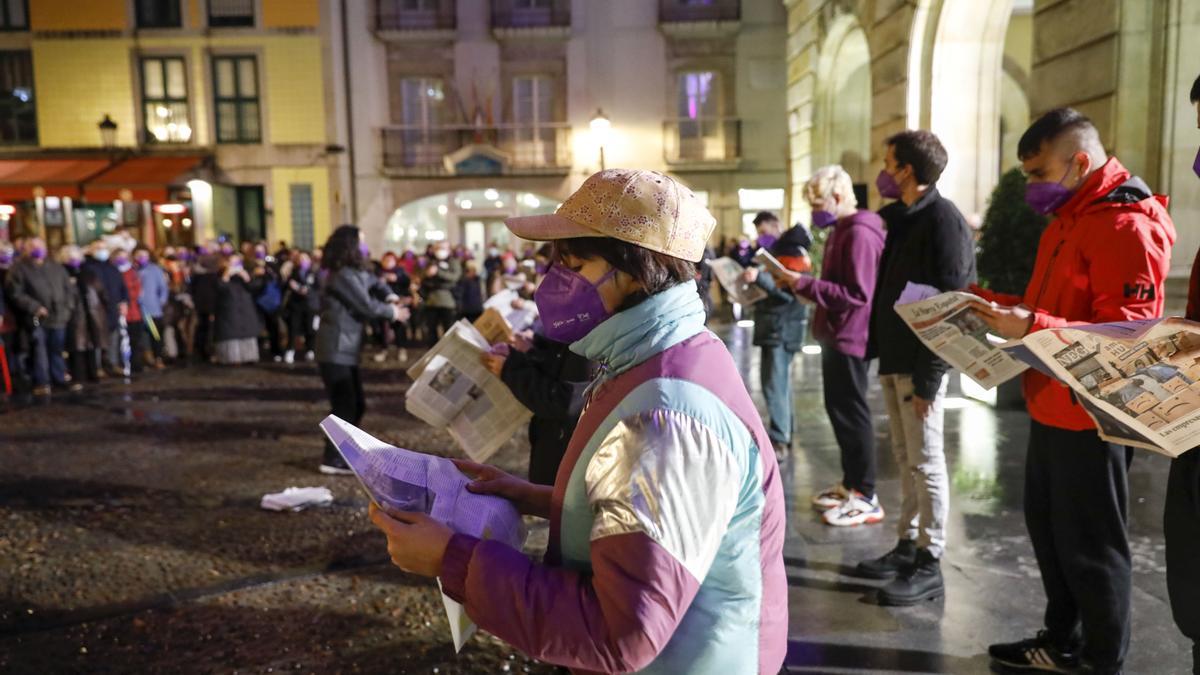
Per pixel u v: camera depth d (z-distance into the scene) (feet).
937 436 10.61
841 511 13.55
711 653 3.71
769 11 65.16
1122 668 8.75
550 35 65.36
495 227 68.18
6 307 29.73
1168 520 6.17
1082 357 5.96
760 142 66.54
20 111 65.10
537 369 9.47
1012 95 48.24
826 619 10.29
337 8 63.98
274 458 19.97
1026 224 21.21
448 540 3.87
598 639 3.44
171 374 34.76
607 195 3.85
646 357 3.84
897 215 10.59
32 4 63.62
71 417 25.53
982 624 10.06
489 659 9.96
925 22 30.35
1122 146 20.08
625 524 3.39
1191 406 5.48
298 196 65.36
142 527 14.92
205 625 10.94
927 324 8.24
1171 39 19.26
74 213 64.54
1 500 16.74
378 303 17.97
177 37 63.62
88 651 10.30
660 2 65.05
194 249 51.24
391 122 66.28
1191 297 6.18
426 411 10.50
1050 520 8.52
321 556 13.34
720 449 3.52
